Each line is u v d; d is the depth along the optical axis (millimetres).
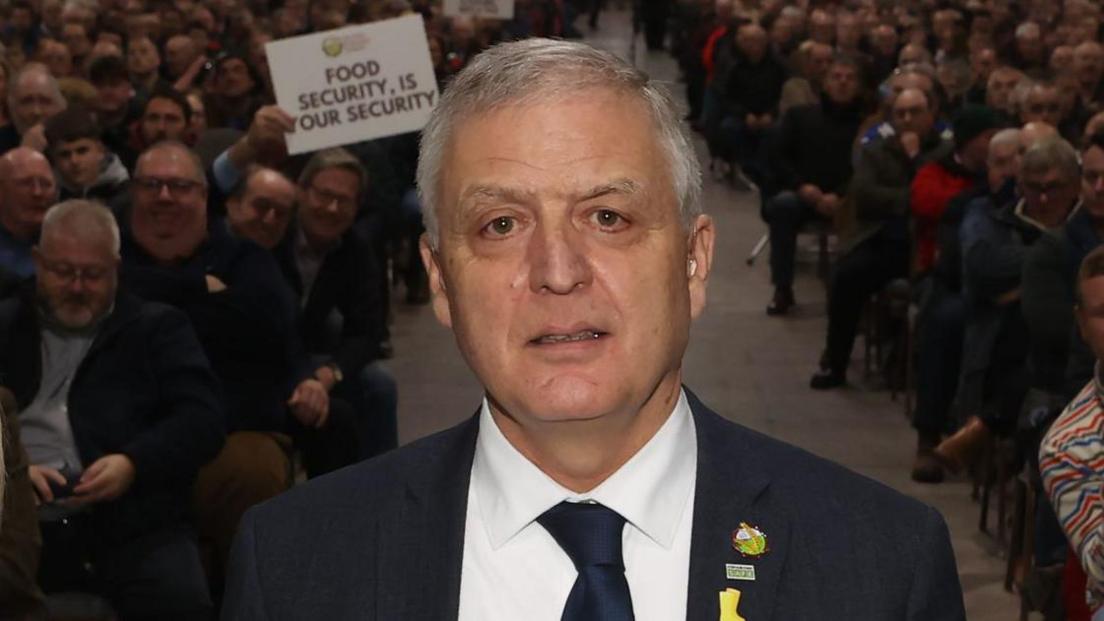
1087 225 6527
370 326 7145
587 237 1722
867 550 1813
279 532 1898
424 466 1928
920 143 9820
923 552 1822
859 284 9664
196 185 5895
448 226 1759
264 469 5551
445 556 1833
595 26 31625
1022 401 6875
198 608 4969
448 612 1805
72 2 15273
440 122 1778
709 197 16125
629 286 1715
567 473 1803
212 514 5488
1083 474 4574
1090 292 4562
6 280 5871
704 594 1786
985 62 13789
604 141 1715
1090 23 15641
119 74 10117
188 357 5168
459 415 9266
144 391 5109
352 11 15586
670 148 1759
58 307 5023
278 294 5992
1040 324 6543
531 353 1722
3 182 6449
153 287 5816
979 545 7133
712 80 17266
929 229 9125
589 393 1705
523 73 1736
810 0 19141
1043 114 10258
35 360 5035
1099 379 4605
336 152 7051
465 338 1759
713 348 10781
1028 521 6164
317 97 8039
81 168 7402
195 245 5945
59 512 4867
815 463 1912
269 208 6711
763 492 1855
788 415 9359
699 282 1918
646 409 1811
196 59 13438
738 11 18703
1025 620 6004
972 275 7230
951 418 8055
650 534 1806
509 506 1819
